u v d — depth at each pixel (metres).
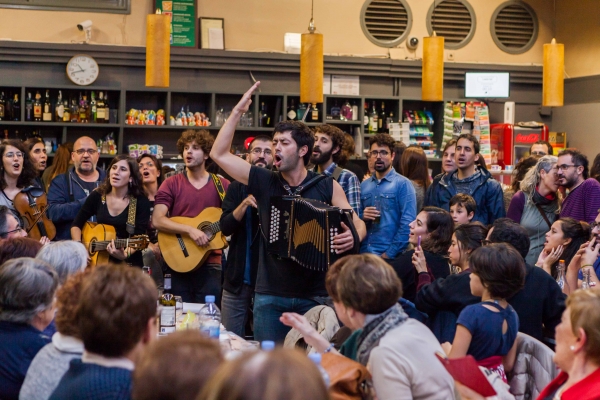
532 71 8.84
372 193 4.92
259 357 0.97
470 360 2.15
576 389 2.05
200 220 4.68
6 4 7.71
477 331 2.68
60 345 2.15
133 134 8.01
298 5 8.51
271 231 3.37
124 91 7.71
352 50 8.68
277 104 8.12
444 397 2.17
